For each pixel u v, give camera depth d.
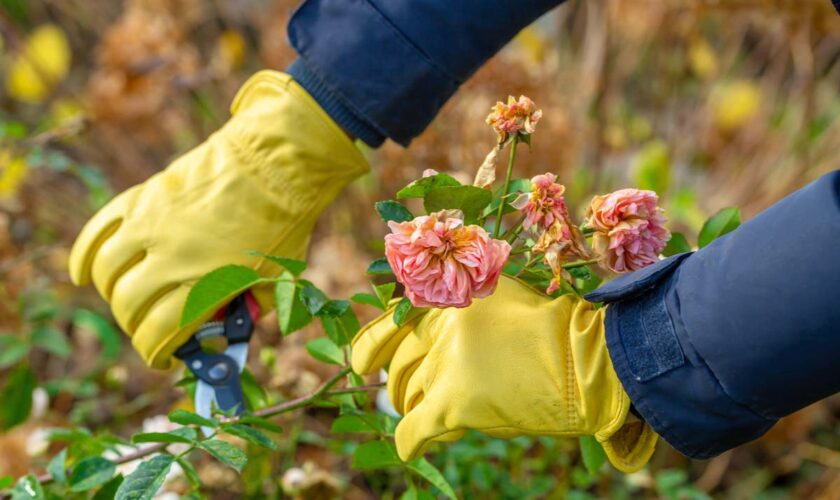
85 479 1.28
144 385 1.91
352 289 1.74
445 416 1.16
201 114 2.33
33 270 2.00
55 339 1.57
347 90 1.33
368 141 1.36
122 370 1.70
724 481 1.84
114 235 1.34
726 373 1.10
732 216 1.28
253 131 1.35
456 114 1.75
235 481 1.53
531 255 1.19
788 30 2.04
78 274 1.36
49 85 2.37
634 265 1.15
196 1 2.34
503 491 1.48
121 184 2.38
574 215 2.09
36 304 1.69
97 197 1.81
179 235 1.33
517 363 1.15
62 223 2.28
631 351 1.13
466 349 1.16
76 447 1.39
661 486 1.53
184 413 1.24
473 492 1.49
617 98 2.40
